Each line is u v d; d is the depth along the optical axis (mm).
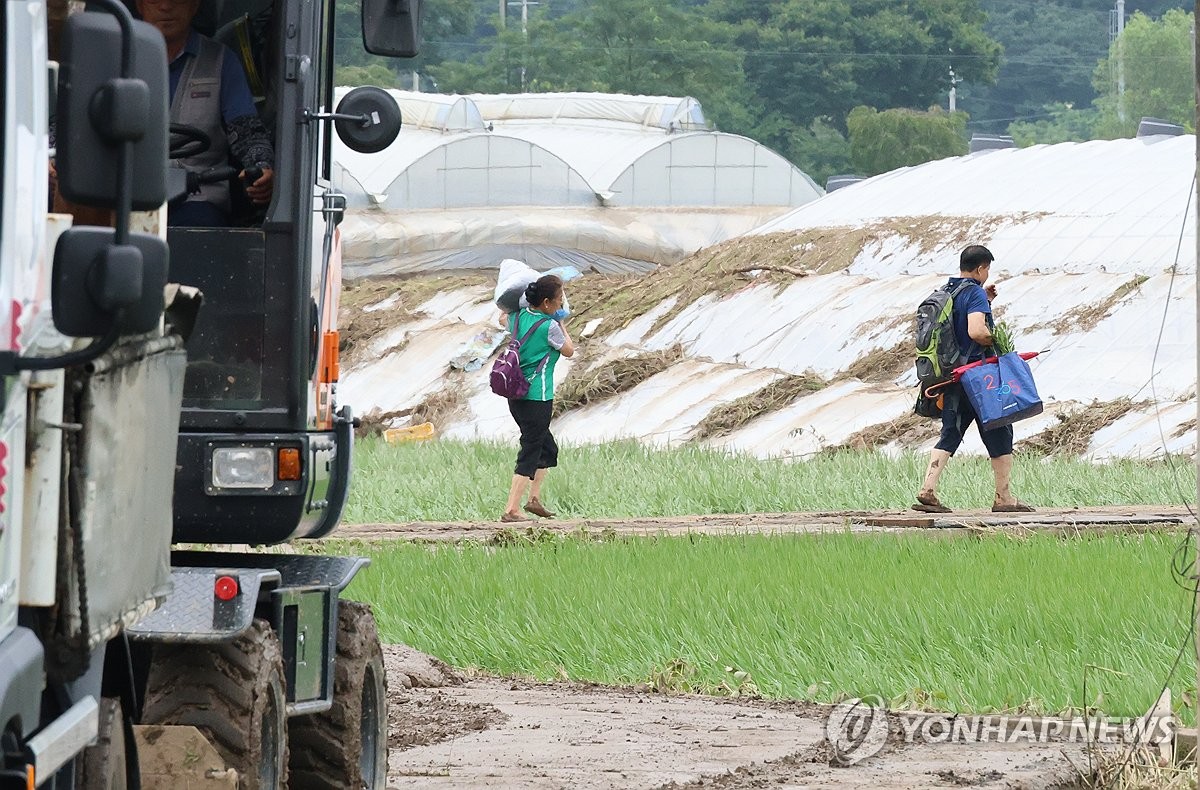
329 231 20609
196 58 20672
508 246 134375
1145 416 70062
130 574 13250
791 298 96562
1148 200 91625
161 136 11539
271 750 16141
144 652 15719
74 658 12500
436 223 134000
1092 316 81438
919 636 27625
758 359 90812
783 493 52750
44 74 12109
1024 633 27453
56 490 11914
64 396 12172
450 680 28281
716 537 39812
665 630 29406
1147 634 26750
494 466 60062
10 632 11477
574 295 110875
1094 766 21031
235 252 19188
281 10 19812
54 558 11898
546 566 35312
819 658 27266
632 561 36156
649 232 137375
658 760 21922
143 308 11539
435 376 99250
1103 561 34125
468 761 21969
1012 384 44969
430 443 71750
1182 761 21109
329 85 20688
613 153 144125
